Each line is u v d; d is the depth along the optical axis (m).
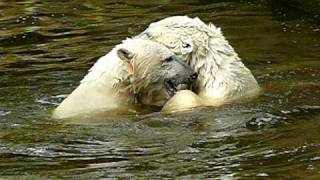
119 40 26.17
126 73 19.38
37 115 18.08
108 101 19.11
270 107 17.61
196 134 15.74
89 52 24.64
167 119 17.09
